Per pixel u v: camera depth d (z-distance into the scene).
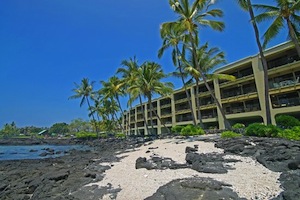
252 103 29.75
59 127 114.81
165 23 20.36
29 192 7.76
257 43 15.47
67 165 13.24
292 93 24.56
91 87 50.81
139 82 29.16
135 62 34.53
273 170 6.54
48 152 25.81
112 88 41.00
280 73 25.12
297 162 6.29
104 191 6.54
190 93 42.69
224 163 7.89
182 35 24.91
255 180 5.89
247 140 10.71
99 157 16.20
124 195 6.02
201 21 19.48
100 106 54.47
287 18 15.63
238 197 4.89
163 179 7.00
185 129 21.27
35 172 11.27
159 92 29.97
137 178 7.61
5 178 10.12
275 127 12.15
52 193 7.05
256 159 7.91
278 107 25.09
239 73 31.98
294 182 5.22
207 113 38.47
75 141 48.47
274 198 4.71
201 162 8.15
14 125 104.62
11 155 24.02
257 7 16.98
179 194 5.20
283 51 24.48
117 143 30.11
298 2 14.70
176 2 18.84
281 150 7.69
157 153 12.22
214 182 5.73
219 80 35.16
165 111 52.50
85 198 6.09
